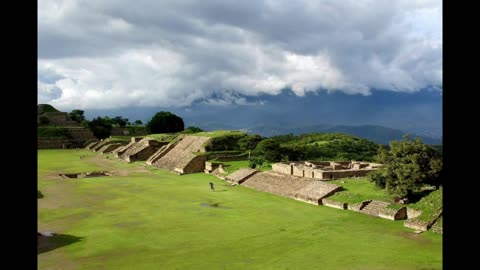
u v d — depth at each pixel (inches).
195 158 3061.0
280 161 3083.2
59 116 6043.3
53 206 1782.7
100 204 1831.9
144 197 2012.8
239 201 1899.6
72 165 3474.4
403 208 1438.2
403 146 1509.6
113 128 6225.4
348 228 1355.8
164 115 5728.3
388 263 1002.1
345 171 2137.1
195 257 1091.9
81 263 1053.8
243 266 1015.6
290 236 1279.5
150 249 1168.2
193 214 1625.2
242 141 3511.3
